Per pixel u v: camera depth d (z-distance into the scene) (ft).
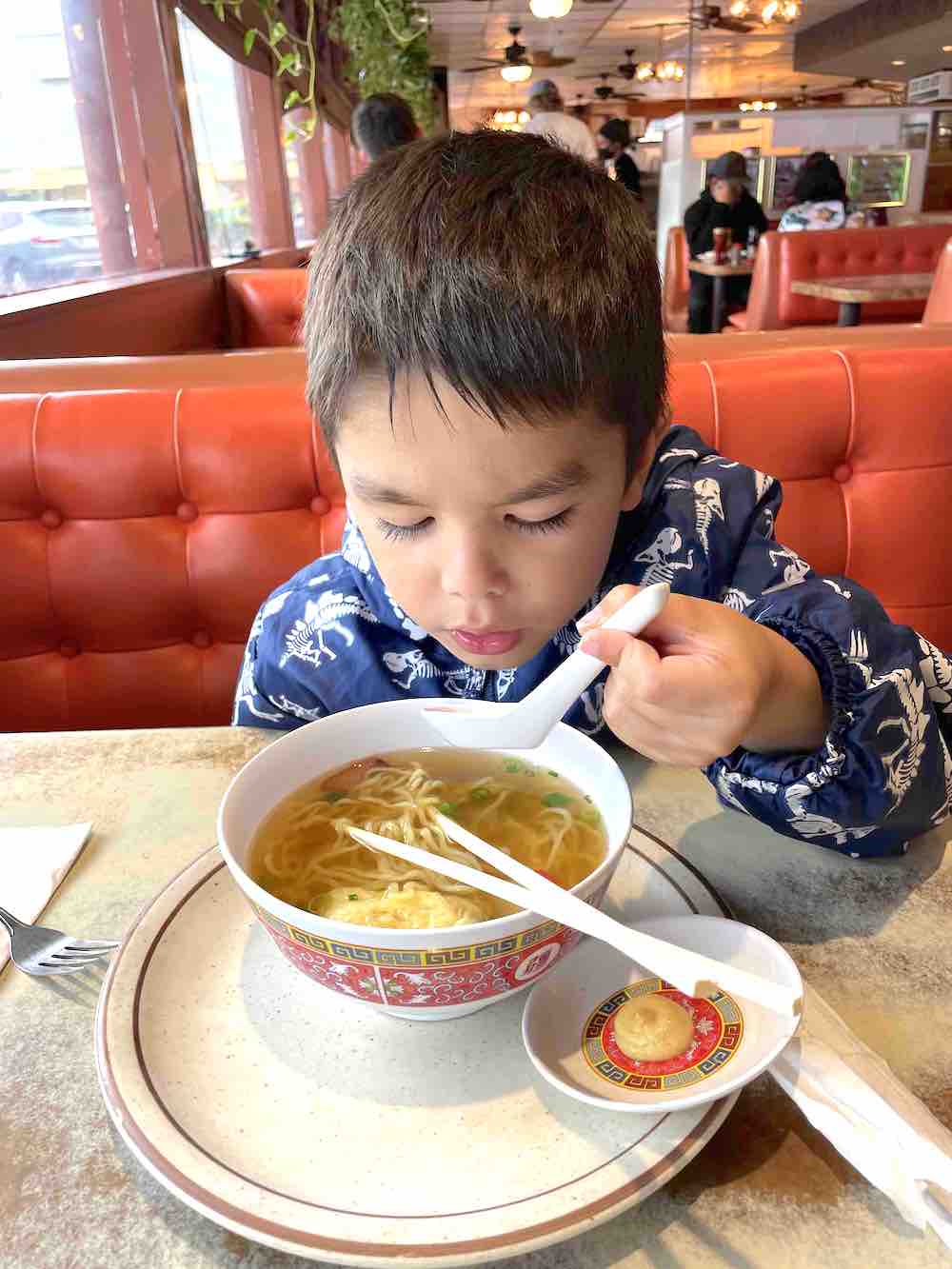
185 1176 1.47
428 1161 1.54
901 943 2.00
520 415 1.69
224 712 4.80
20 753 2.84
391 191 1.92
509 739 1.85
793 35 37.73
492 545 1.84
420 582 1.97
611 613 1.87
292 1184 1.50
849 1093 1.51
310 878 1.96
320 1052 1.78
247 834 2.02
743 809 2.41
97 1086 1.73
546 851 2.01
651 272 2.04
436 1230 1.38
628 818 1.90
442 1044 1.79
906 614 4.93
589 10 31.99
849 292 15.84
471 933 1.55
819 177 23.00
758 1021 1.70
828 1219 1.44
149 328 10.44
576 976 1.91
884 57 34.42
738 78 45.55
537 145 2.08
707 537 2.89
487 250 1.77
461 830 1.96
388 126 12.10
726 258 22.06
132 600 4.59
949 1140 1.46
